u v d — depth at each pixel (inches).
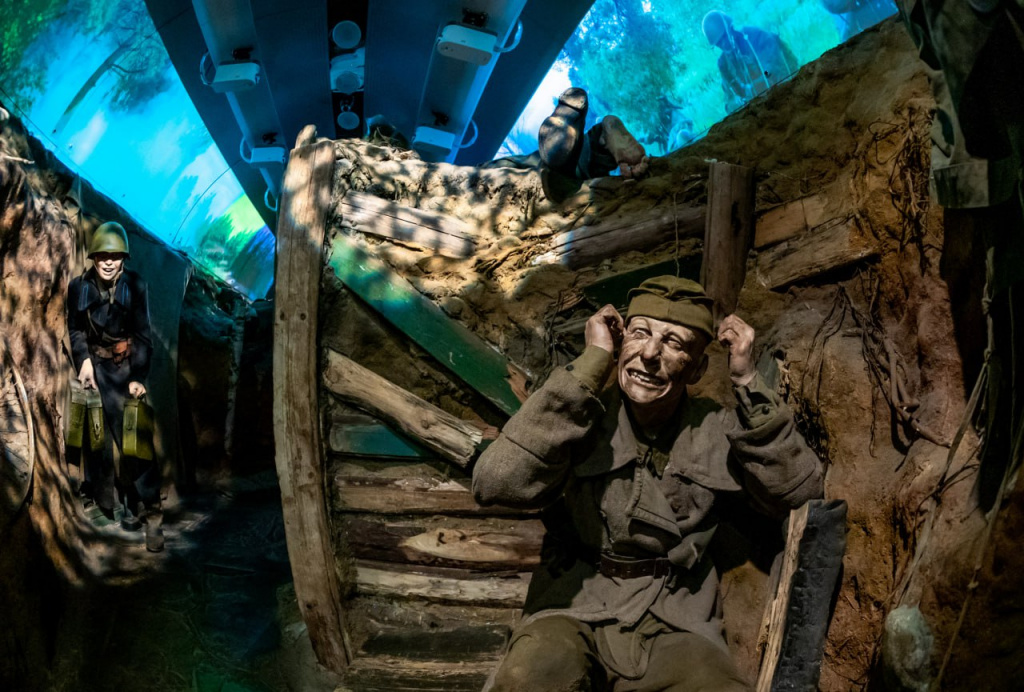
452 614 159.8
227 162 384.8
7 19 221.6
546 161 168.6
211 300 348.2
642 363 112.7
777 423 111.4
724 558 129.3
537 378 161.5
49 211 194.2
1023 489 94.0
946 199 108.3
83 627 171.2
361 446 163.5
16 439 165.0
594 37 368.5
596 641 112.2
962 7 93.2
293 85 329.4
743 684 103.5
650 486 115.6
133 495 204.5
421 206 174.2
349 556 164.1
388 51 325.4
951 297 125.6
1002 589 93.5
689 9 322.7
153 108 318.7
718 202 154.1
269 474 293.4
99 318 191.6
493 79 353.1
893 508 124.6
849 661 124.3
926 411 126.6
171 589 191.3
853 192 143.7
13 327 173.5
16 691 145.6
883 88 144.2
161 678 164.4
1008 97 94.2
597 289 162.6
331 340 165.6
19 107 237.3
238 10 268.8
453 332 163.3
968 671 95.0
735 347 115.5
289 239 164.1
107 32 266.4
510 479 112.0
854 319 140.8
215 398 306.2
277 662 169.3
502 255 168.1
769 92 166.1
